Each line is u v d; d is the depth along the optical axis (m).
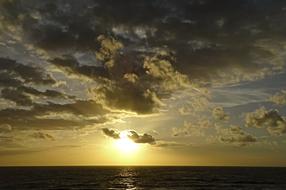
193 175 159.12
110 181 114.62
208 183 104.38
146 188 88.06
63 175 158.50
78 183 105.00
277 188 88.00
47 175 158.25
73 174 171.00
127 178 133.50
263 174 171.62
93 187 90.94
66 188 87.75
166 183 105.19
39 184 100.69
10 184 100.44
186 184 101.00
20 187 90.69
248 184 100.50
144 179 126.12
